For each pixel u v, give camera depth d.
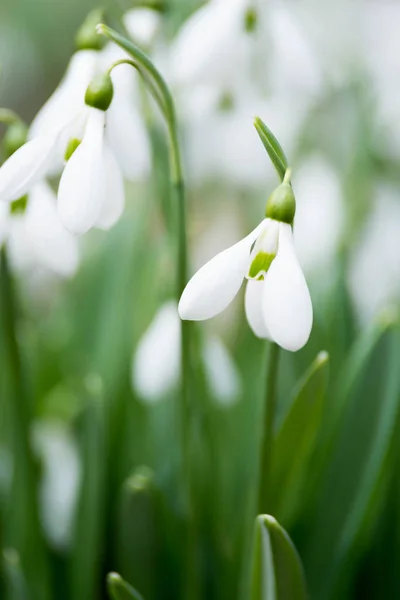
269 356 0.38
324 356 0.39
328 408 0.46
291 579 0.38
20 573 0.42
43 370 0.54
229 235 0.65
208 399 0.44
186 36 0.43
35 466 0.43
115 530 0.47
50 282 0.64
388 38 0.61
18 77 1.33
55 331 0.58
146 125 0.44
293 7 0.70
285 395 0.48
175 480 0.46
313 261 0.52
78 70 0.40
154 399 0.47
